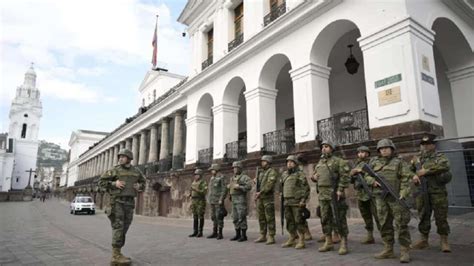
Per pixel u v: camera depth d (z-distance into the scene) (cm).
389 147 540
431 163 572
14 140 7688
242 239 816
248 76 1484
